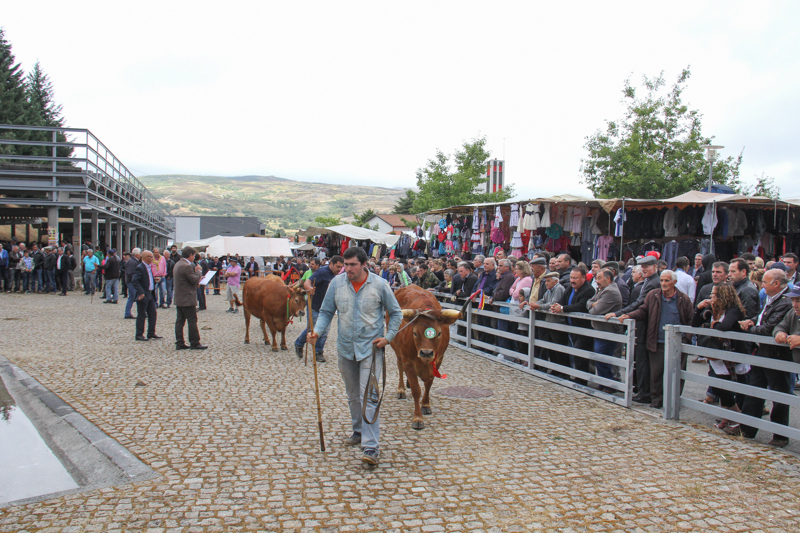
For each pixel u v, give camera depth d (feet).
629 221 39.93
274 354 31.86
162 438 17.07
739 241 40.42
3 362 27.35
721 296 19.49
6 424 19.33
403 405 21.93
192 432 17.71
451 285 37.45
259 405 21.01
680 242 38.86
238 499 13.10
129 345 33.27
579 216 40.22
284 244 72.28
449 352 34.14
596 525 12.18
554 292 27.02
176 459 15.44
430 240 59.00
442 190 112.68
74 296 63.62
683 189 74.33
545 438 17.98
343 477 14.57
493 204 43.73
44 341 33.68
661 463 15.87
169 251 57.77
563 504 13.20
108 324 41.88
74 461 15.83
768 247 41.39
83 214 86.12
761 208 39.42
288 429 18.31
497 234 45.11
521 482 14.47
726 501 13.42
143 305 34.99
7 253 65.62
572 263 40.83
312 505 12.90
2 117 117.50
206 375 25.76
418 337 17.79
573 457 16.30
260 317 34.45
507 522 12.26
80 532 11.38
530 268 30.45
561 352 26.91
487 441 17.65
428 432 18.52
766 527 12.16
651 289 22.43
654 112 80.89
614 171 79.41
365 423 15.35
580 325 25.63
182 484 13.83
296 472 14.82
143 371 26.21
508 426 19.22
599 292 24.89
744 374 19.97
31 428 18.92
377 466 15.40
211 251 69.41
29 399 21.62
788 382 17.49
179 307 32.14
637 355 22.43
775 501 13.44
